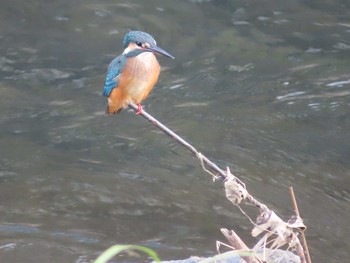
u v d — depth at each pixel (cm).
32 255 957
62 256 956
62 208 1067
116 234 1011
